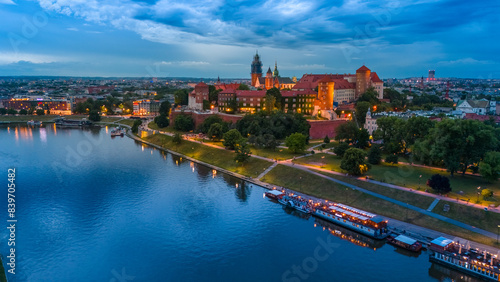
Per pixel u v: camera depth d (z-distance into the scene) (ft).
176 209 437.17
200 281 297.53
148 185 525.34
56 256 333.62
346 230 385.70
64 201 459.73
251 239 366.22
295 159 602.03
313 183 499.10
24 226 390.42
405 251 343.46
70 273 309.22
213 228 388.78
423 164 540.52
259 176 558.56
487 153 441.27
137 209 436.35
